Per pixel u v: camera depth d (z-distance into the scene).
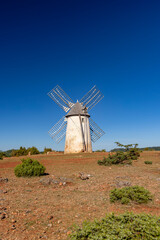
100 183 12.20
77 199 9.00
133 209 7.74
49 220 6.64
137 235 4.35
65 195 9.66
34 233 5.73
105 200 8.88
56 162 26.09
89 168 19.36
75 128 42.47
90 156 33.00
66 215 7.09
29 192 10.19
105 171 17.08
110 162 21.45
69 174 15.63
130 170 17.42
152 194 9.55
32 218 6.78
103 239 4.22
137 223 4.69
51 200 8.84
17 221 6.50
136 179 13.20
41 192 10.21
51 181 12.29
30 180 13.20
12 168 21.19
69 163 24.53
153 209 7.74
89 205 8.20
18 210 7.44
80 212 7.39
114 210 7.64
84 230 4.64
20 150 54.69
